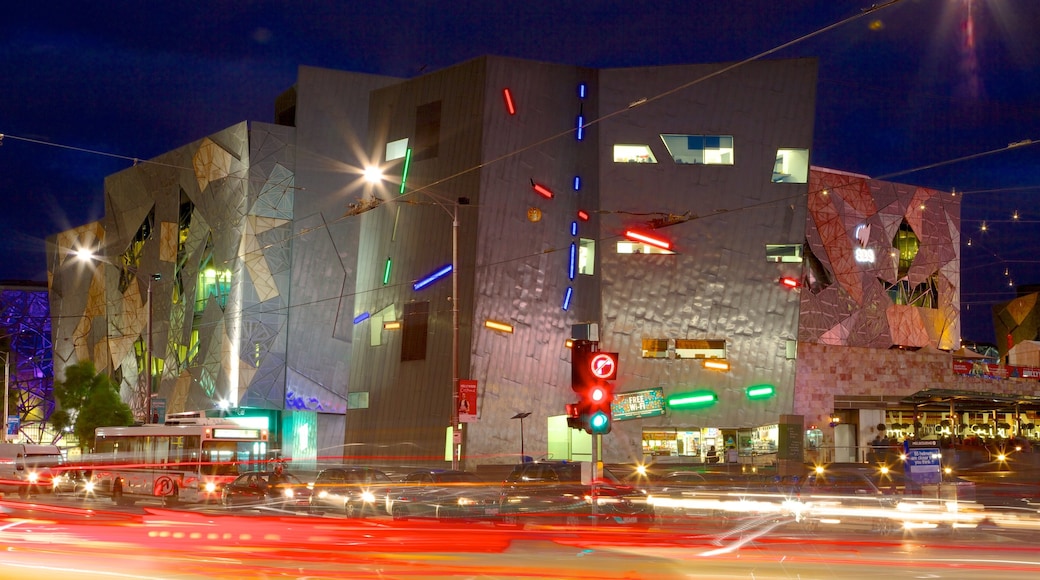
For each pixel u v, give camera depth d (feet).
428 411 185.16
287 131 202.80
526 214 186.60
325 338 202.08
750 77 195.00
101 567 54.65
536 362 185.78
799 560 57.47
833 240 231.91
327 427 201.26
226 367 197.98
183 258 215.72
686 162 193.57
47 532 81.56
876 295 234.99
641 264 192.34
